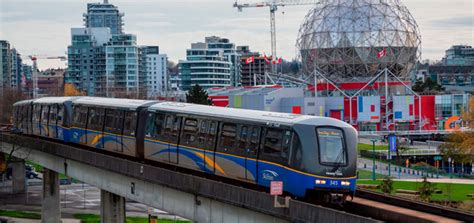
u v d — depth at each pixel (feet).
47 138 524.52
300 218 232.94
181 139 332.80
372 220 203.21
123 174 365.40
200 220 300.40
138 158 378.73
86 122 447.83
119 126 398.21
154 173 329.11
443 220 225.35
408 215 237.86
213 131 309.01
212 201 290.35
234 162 292.40
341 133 264.11
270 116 280.92
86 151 413.39
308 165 257.34
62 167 480.64
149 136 362.53
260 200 251.80
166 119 348.79
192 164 323.78
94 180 422.41
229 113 303.89
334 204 268.41
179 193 317.42
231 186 268.41
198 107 330.75
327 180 258.37
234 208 275.80
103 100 438.40
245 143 286.87
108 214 441.68
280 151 266.98
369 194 279.08
